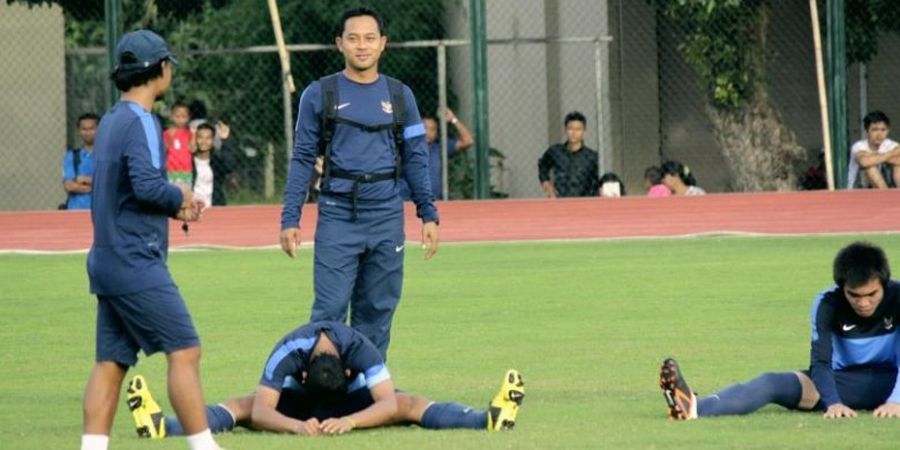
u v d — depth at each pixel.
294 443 25.45
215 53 70.38
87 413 23.52
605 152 81.06
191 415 23.31
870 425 26.41
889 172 68.00
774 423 26.80
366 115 30.52
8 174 81.25
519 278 51.44
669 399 27.45
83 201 69.25
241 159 80.44
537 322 42.06
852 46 75.00
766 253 56.47
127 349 23.58
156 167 22.98
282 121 80.31
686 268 52.72
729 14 75.19
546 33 82.88
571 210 67.06
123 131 23.02
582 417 28.19
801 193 66.19
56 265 58.16
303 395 27.34
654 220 66.44
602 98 72.50
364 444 25.28
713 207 66.44
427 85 81.25
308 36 80.94
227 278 52.91
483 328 41.16
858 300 27.17
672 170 69.88
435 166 68.62
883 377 28.00
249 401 27.17
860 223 64.88
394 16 80.75
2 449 25.78
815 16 69.06
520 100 83.44
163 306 23.11
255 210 67.00
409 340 39.34
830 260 53.62
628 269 52.94
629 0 81.12
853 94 79.62
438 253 59.69
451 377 33.81
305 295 48.41
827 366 27.64
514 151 83.81
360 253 30.62
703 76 76.00
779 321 41.00
